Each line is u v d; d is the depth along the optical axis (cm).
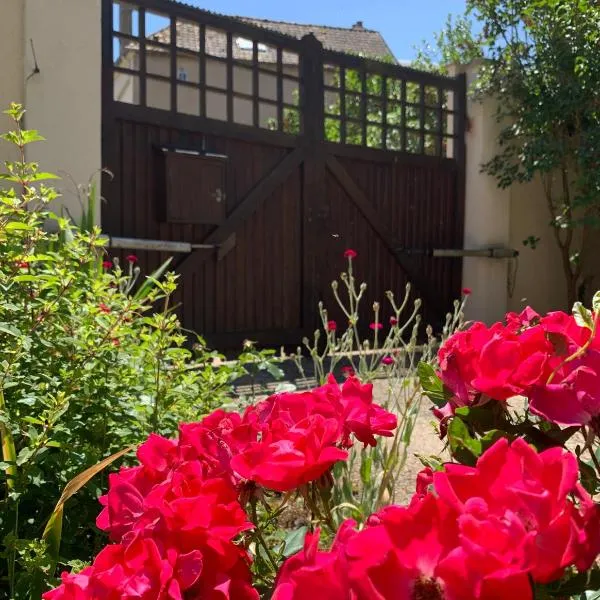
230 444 85
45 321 186
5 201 191
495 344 83
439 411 102
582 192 648
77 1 410
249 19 1864
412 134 707
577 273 701
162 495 74
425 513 57
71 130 409
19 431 160
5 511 154
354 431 94
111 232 440
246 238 513
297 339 544
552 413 80
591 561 60
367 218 591
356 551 56
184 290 481
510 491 58
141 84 457
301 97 545
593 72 589
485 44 648
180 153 462
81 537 175
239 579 70
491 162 650
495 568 51
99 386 181
